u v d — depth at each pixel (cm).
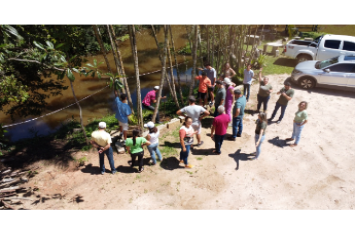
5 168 687
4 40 542
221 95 761
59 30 639
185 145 628
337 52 1257
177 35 2178
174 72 1472
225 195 590
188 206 559
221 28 1208
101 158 636
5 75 628
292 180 630
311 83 1105
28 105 850
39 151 773
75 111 1093
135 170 670
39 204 564
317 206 558
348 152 719
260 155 715
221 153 726
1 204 562
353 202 567
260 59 1348
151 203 568
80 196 591
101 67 1556
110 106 1133
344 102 998
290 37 1712
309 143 761
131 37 673
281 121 882
